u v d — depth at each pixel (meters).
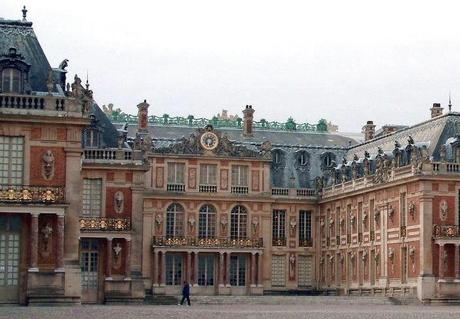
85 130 83.31
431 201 86.81
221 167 107.62
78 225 60.91
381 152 98.31
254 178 108.62
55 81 65.69
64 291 60.06
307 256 112.06
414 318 48.84
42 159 60.62
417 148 89.06
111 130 87.31
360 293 100.44
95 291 79.56
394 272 92.81
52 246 60.31
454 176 87.00
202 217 106.81
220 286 105.44
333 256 108.81
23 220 60.31
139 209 81.00
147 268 103.81
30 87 62.91
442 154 87.56
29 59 64.19
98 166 80.31
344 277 105.38
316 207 112.75
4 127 60.16
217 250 105.50
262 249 107.12
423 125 97.44
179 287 104.69
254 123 119.94
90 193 80.44
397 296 88.81
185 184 106.31
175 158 106.06
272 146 115.31
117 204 80.69
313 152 116.38
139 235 80.62
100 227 79.44
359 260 101.62
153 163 105.38
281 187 112.25
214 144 107.56
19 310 51.06
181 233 105.69
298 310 61.22
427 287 85.38
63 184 60.81
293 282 110.81
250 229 107.81
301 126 121.44
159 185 105.31
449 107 95.19
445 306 79.31
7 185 60.06
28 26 65.50
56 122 60.66
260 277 107.31
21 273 60.06
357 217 102.69
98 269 79.81
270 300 85.44
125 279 79.62
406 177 89.19
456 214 87.25
